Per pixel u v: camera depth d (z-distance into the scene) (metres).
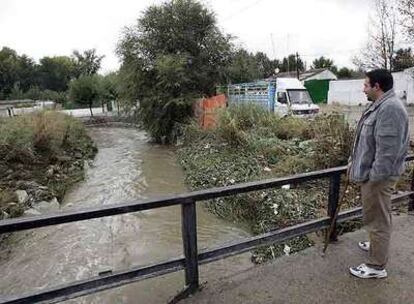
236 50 23.31
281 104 17.44
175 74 19.75
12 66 69.12
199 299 3.09
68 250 6.86
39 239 7.39
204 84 21.83
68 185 11.70
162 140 21.00
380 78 3.00
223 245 3.32
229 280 3.37
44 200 9.77
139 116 21.92
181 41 21.42
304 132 11.64
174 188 10.86
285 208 7.09
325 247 3.85
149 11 21.52
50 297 2.62
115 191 10.97
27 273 6.10
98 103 43.81
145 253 6.57
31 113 15.81
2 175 10.75
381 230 3.25
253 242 3.47
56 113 17.28
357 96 33.19
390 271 3.47
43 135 13.43
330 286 3.24
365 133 3.13
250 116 13.30
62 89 78.31
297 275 3.42
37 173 11.64
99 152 18.77
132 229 7.61
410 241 4.08
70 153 15.38
